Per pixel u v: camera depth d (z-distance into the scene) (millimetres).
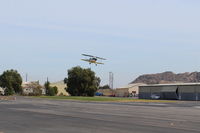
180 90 88750
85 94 100000
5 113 24703
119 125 16641
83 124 17141
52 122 18203
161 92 94125
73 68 100375
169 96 91750
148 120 19438
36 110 28500
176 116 22812
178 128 15383
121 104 42969
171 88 91312
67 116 22266
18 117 21328
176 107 36906
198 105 43906
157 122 18250
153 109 31609
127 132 13914
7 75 109375
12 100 56125
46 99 62281
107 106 36531
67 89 101688
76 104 41219
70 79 99562
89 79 98812
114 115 23219
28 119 19969
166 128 15367
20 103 43125
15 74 111188
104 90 155375
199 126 16312
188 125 16766
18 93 112375
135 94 133375
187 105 43781
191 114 25016
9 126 16203
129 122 18203
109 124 17125
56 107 33625
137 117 21562
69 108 31891
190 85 86000
